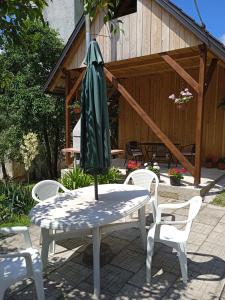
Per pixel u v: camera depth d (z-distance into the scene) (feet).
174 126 26.04
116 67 23.48
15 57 30.37
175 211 14.52
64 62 23.53
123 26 19.62
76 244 11.04
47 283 8.51
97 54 9.14
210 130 24.12
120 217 8.25
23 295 7.99
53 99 30.48
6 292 8.13
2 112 31.48
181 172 19.38
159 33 18.03
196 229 12.23
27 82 31.04
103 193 10.65
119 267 9.31
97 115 8.97
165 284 8.34
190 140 25.21
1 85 10.69
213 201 16.06
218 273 8.83
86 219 7.84
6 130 31.24
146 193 10.53
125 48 19.83
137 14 18.90
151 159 27.20
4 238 11.86
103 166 9.27
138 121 28.50
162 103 26.55
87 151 9.09
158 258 9.80
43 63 31.65
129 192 10.70
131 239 11.43
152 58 19.77
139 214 10.43
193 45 16.65
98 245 7.91
